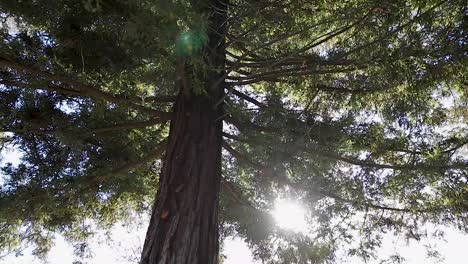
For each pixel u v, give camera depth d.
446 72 5.12
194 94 5.43
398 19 4.76
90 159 6.36
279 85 6.47
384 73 5.14
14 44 4.81
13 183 5.98
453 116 5.98
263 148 5.84
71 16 4.61
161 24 3.64
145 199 7.57
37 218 6.46
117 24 4.36
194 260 4.41
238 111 5.66
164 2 3.47
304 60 5.40
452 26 4.84
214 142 5.31
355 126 5.71
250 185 6.91
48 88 5.19
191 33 3.75
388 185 5.84
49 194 5.96
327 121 5.64
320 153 5.71
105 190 6.69
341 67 5.57
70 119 5.94
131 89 5.36
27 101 5.75
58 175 6.12
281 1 4.81
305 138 5.60
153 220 4.68
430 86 5.29
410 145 5.64
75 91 5.32
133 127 5.77
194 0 4.28
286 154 5.79
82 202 6.82
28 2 4.55
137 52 4.44
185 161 5.02
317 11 5.26
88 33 4.72
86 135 5.66
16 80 5.32
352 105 5.95
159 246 4.43
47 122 5.85
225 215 6.91
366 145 5.72
